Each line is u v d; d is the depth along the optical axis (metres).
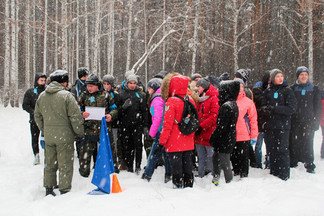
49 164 4.24
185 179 4.25
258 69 26.19
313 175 5.11
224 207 3.27
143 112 5.61
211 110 4.94
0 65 32.34
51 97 4.17
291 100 4.79
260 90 5.61
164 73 5.93
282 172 4.75
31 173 5.42
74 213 3.28
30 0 21.25
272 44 27.69
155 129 4.50
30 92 6.11
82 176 5.20
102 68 39.19
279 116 4.82
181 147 4.07
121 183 4.69
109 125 5.39
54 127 4.14
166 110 4.00
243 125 4.70
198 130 5.00
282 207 3.17
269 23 26.12
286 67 26.92
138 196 3.81
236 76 5.76
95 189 4.22
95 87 5.18
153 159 4.86
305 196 3.50
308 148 5.46
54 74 4.29
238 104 4.66
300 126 5.65
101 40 39.62
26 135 9.45
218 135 4.41
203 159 5.18
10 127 10.99
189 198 3.62
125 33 33.56
